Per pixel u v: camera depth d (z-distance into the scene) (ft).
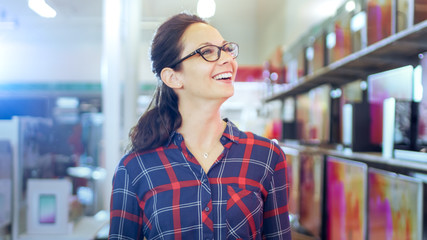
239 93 21.31
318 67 8.95
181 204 3.49
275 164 3.85
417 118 4.93
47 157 9.50
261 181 3.71
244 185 3.59
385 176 4.99
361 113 6.49
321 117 9.73
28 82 24.29
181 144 3.71
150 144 3.71
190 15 3.86
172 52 3.64
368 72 7.66
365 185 5.65
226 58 3.53
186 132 3.81
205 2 10.87
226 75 3.56
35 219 7.77
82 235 7.70
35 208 7.78
